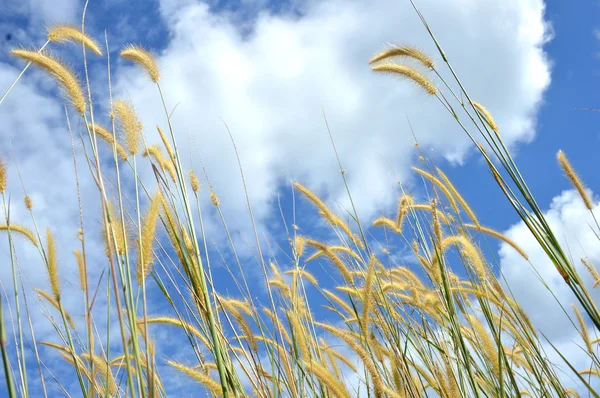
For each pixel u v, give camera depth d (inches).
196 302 26.6
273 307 30.0
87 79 24.7
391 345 27.9
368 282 27.9
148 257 24.2
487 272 31.9
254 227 31.7
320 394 28.8
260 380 27.4
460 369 28.5
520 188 26.7
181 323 28.2
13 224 29.5
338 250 36.9
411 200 38.0
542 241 26.3
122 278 22.8
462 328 31.0
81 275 26.6
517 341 31.0
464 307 31.4
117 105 26.9
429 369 29.3
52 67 25.7
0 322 19.9
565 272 25.8
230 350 27.5
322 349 32.3
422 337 31.2
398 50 31.7
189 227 26.2
